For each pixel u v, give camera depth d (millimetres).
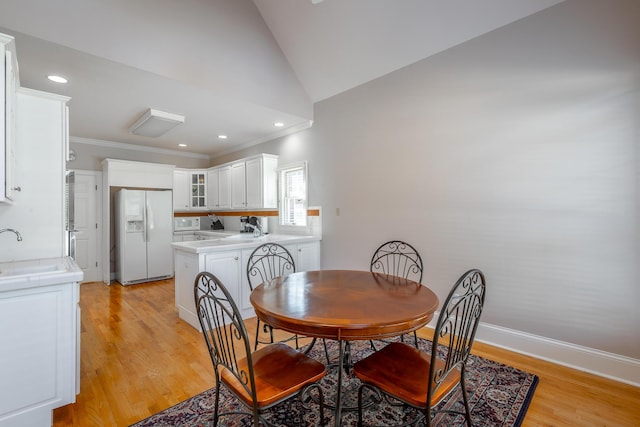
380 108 3314
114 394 1922
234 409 1764
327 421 1674
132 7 2504
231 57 3160
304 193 4215
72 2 2219
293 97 3795
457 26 2609
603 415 1702
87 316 3379
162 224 5215
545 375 2105
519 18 2377
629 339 2008
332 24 3092
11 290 1517
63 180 2432
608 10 2031
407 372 1437
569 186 2191
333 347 2568
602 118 2062
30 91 2275
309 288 1861
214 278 1316
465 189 2691
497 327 2549
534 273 2354
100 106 3453
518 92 2395
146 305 3775
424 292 1778
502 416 1695
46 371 1626
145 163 5289
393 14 2752
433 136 2887
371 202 3428
